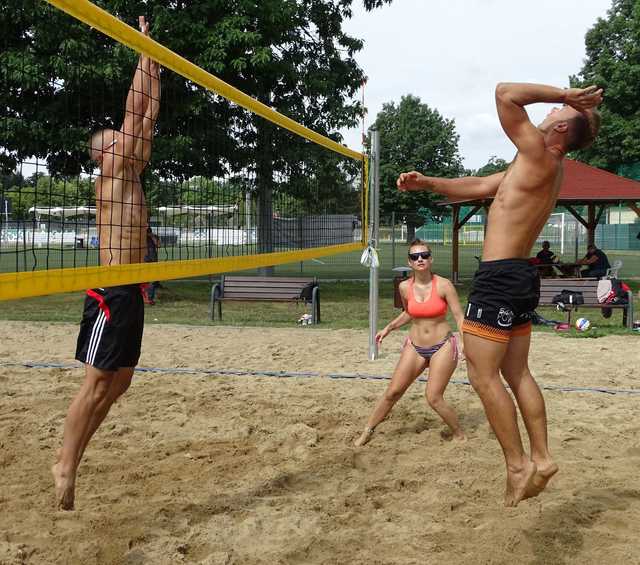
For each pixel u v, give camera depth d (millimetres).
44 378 6746
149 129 3541
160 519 3318
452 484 3820
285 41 16734
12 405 5652
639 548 3018
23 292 2848
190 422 5180
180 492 3723
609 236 46125
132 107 3510
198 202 6895
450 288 4672
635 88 31359
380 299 15930
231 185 7195
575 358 8055
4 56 10945
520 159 2895
